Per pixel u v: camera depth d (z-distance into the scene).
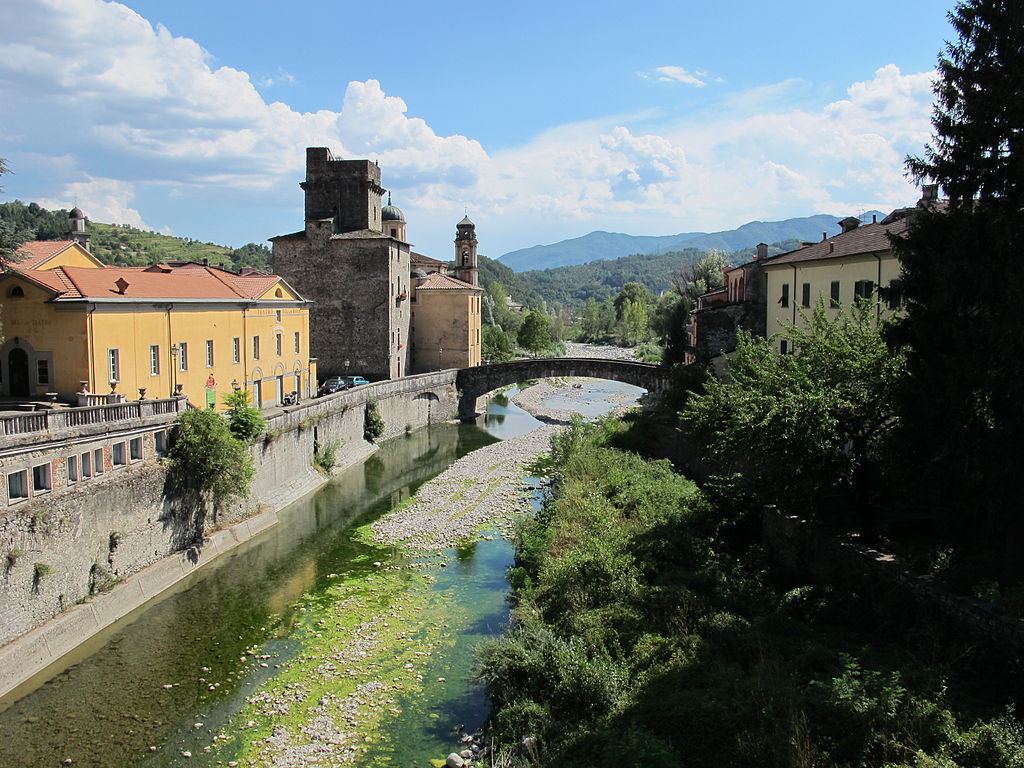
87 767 20.58
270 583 33.97
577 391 113.06
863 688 17.56
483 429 78.81
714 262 100.81
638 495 39.19
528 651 23.81
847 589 24.70
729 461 37.88
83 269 41.41
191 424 35.69
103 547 30.06
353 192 81.94
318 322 79.12
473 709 23.66
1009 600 19.14
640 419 60.69
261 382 55.44
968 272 20.73
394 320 81.06
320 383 77.44
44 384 36.94
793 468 26.73
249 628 29.33
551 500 43.09
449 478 54.72
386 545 39.44
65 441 27.83
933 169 22.09
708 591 26.92
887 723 16.31
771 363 31.84
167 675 25.55
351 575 35.09
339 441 57.50
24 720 22.66
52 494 27.14
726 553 30.84
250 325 53.22
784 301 50.69
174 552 34.78
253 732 22.33
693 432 40.66
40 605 26.52
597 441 55.91
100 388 37.38
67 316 36.50
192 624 29.53
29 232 33.41
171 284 45.94
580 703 21.11
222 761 20.95
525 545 35.78
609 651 23.66
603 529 33.75
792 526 29.03
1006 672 17.89
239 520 40.41
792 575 28.59
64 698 23.94
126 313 39.34
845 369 27.19
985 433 20.88
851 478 26.48
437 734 22.30
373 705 23.91
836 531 27.45
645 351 135.62
